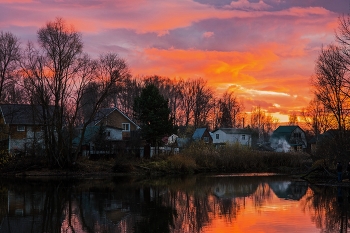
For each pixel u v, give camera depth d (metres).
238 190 36.66
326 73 46.69
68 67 51.69
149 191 35.69
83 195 32.72
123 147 61.50
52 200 29.94
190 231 20.08
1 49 53.75
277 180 47.12
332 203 28.34
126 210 25.95
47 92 51.97
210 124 125.75
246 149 67.06
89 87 52.94
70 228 21.00
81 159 56.91
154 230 20.44
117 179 47.88
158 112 64.56
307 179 47.19
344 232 19.64
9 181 44.62
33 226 21.45
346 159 41.62
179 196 32.41
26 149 56.81
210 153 64.00
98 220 22.88
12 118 60.50
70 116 54.91
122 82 54.34
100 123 66.06
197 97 116.75
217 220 22.77
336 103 45.97
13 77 54.66
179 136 94.19
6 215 24.33
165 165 58.12
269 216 23.72
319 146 48.84
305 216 23.58
